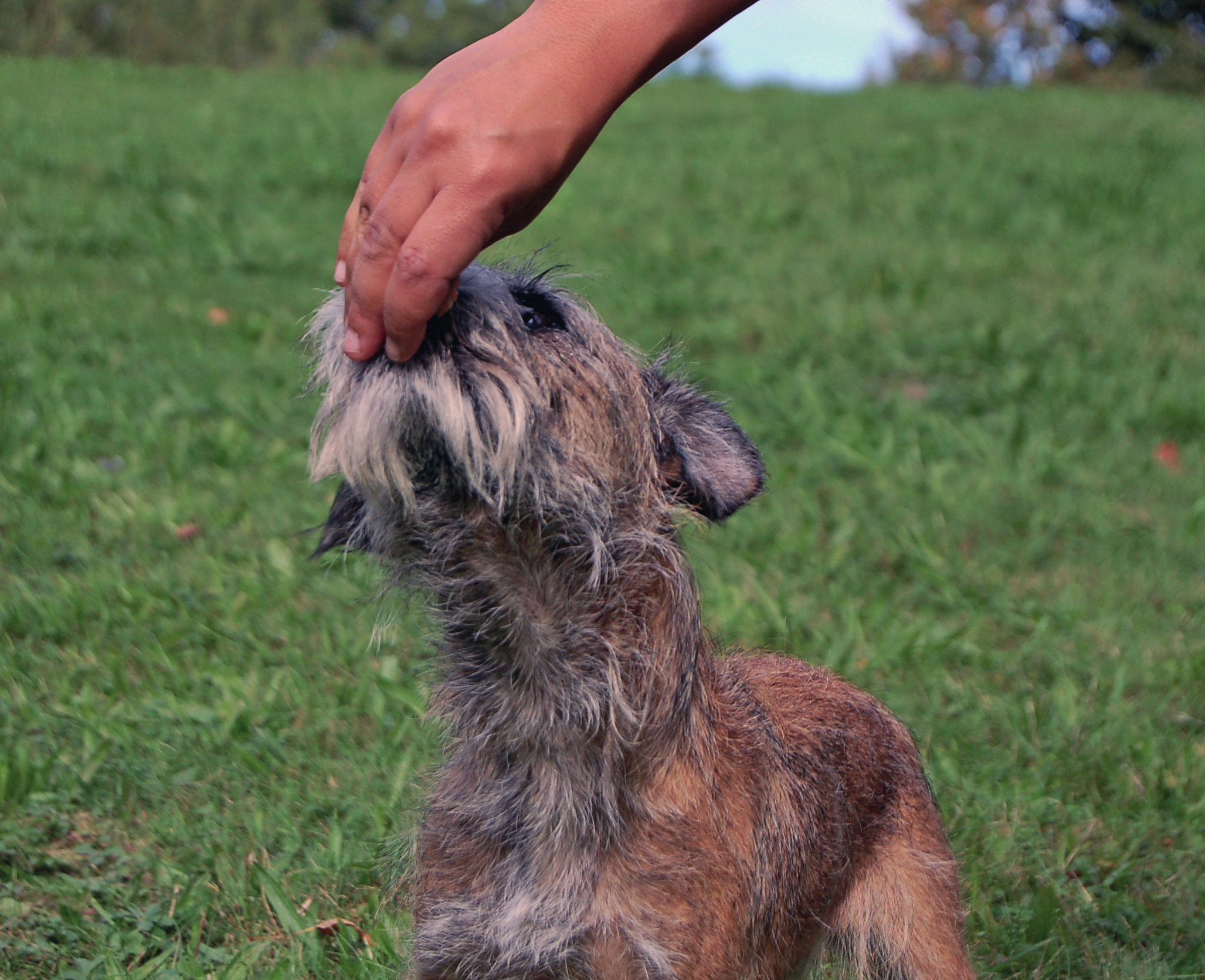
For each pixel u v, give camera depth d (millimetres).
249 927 1148
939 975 1115
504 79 755
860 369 2752
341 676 1506
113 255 3250
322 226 3748
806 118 6180
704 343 2898
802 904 1043
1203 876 1255
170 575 1703
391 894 1161
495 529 911
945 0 11734
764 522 1974
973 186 4602
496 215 760
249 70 7859
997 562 1919
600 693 921
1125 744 1448
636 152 5176
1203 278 3498
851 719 1133
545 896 928
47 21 8469
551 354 917
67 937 1117
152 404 2273
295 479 2057
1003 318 3094
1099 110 6445
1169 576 1881
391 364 869
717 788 956
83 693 1410
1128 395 2613
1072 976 1163
